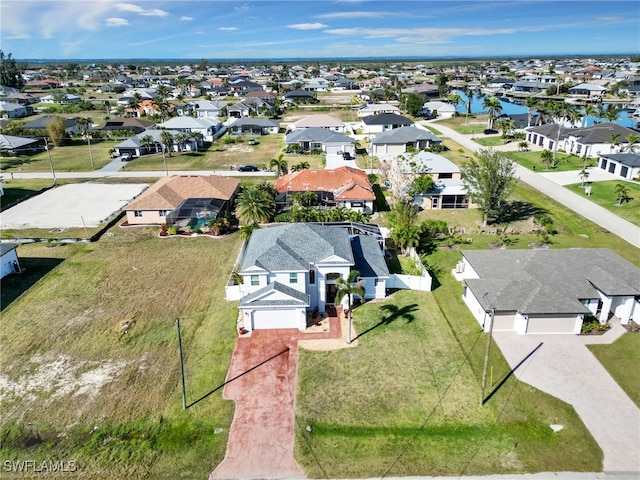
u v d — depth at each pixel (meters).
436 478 24.58
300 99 180.75
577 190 70.94
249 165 90.19
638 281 38.00
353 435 27.39
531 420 28.19
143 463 25.84
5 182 82.12
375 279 42.06
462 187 66.56
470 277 43.28
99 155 102.75
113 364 33.88
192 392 31.00
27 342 36.44
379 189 76.25
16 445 27.19
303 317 37.44
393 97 187.88
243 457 26.06
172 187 65.88
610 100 171.88
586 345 35.09
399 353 34.66
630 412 28.67
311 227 43.84
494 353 34.34
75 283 45.78
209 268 48.84
